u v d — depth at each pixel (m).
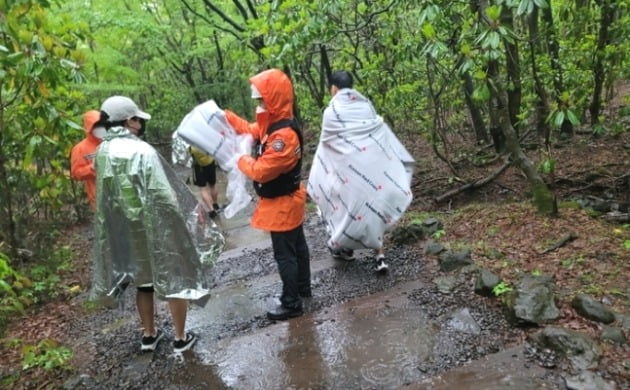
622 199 5.77
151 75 15.54
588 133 8.17
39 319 4.37
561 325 3.12
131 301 4.54
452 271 4.11
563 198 5.95
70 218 7.44
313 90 8.90
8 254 5.11
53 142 4.62
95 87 9.21
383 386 2.90
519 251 4.16
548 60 6.29
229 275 4.95
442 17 4.88
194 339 3.62
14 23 3.95
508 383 2.75
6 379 3.38
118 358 3.54
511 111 6.54
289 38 5.42
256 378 3.14
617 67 6.38
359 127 4.05
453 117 8.43
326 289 4.23
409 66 6.64
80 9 10.31
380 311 3.72
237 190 3.79
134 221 3.08
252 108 14.68
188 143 3.75
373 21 6.34
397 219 4.19
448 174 7.54
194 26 13.64
